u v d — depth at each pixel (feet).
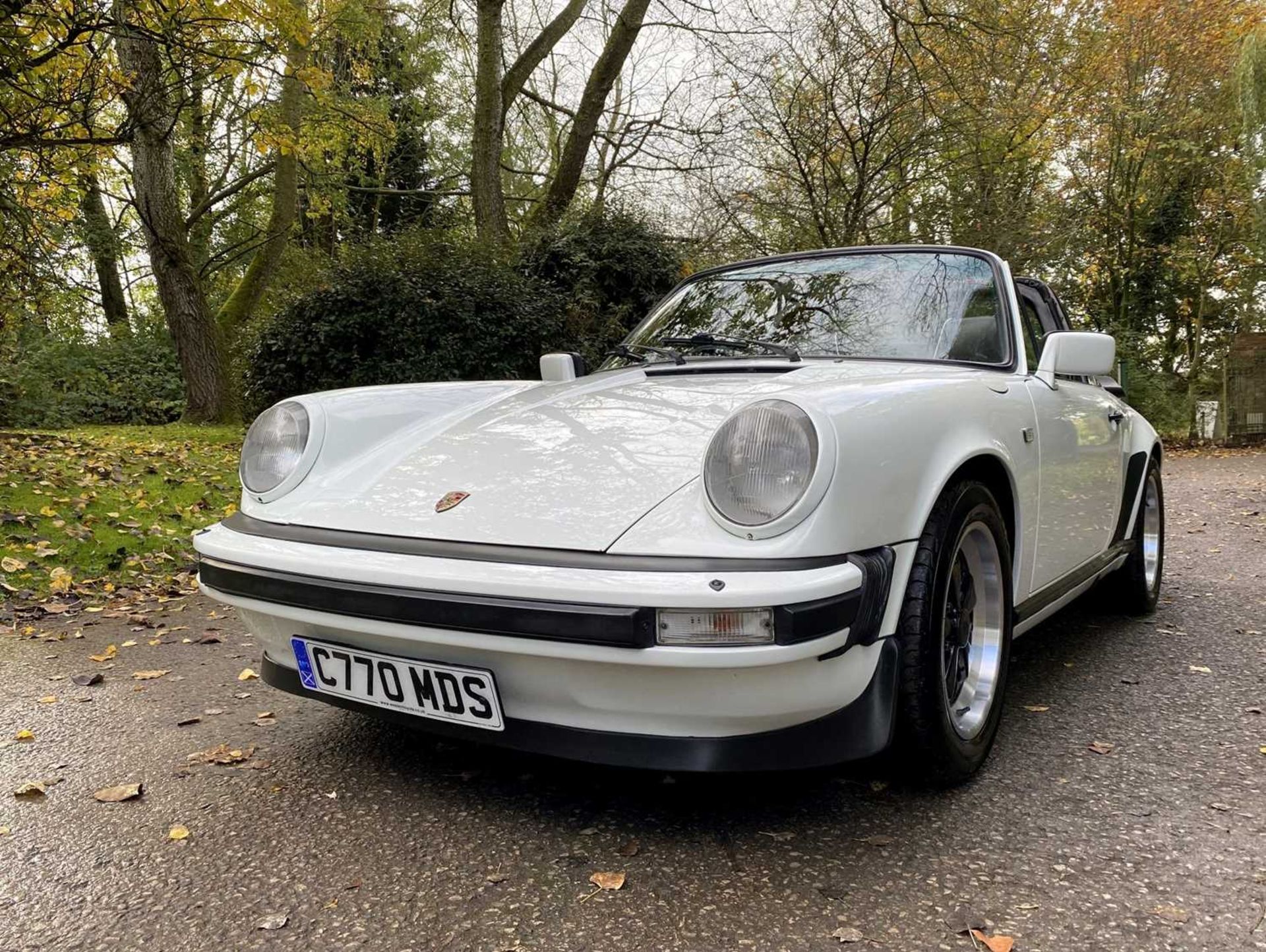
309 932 4.88
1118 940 4.66
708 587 4.69
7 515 15.98
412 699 5.84
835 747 5.43
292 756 7.39
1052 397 8.37
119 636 11.43
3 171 24.14
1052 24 41.39
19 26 19.45
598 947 4.69
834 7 34.32
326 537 6.02
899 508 5.55
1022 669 9.66
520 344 35.68
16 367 42.86
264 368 35.17
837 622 4.92
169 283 40.37
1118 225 53.36
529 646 5.04
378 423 7.50
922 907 4.99
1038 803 6.31
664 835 5.90
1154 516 12.36
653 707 5.18
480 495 5.97
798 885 5.25
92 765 7.25
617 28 45.16
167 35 20.71
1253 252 49.37
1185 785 6.61
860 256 9.52
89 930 4.94
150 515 17.98
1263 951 4.57
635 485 5.61
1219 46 47.01
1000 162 40.29
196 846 5.88
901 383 6.27
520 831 6.00
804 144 36.47
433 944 4.75
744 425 5.19
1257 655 10.13
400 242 36.58
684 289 10.52
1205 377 55.06
